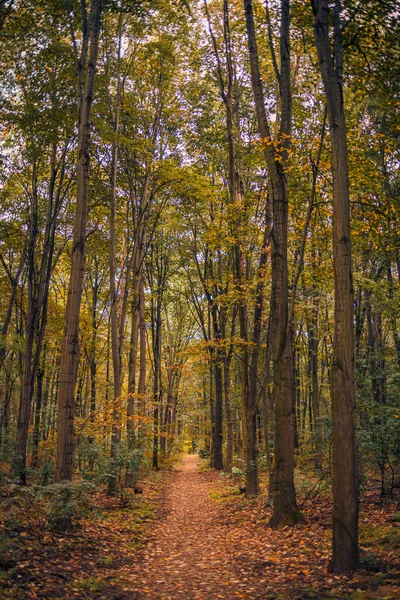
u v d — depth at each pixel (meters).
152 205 20.61
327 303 14.98
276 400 10.19
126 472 17.30
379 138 10.37
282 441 10.00
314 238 12.80
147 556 8.49
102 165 17.39
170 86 19.48
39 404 20.12
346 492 6.18
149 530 11.07
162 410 30.86
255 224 15.12
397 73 9.11
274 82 16.50
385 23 8.60
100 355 25.80
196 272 26.89
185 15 16.42
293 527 9.36
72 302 10.14
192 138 20.50
